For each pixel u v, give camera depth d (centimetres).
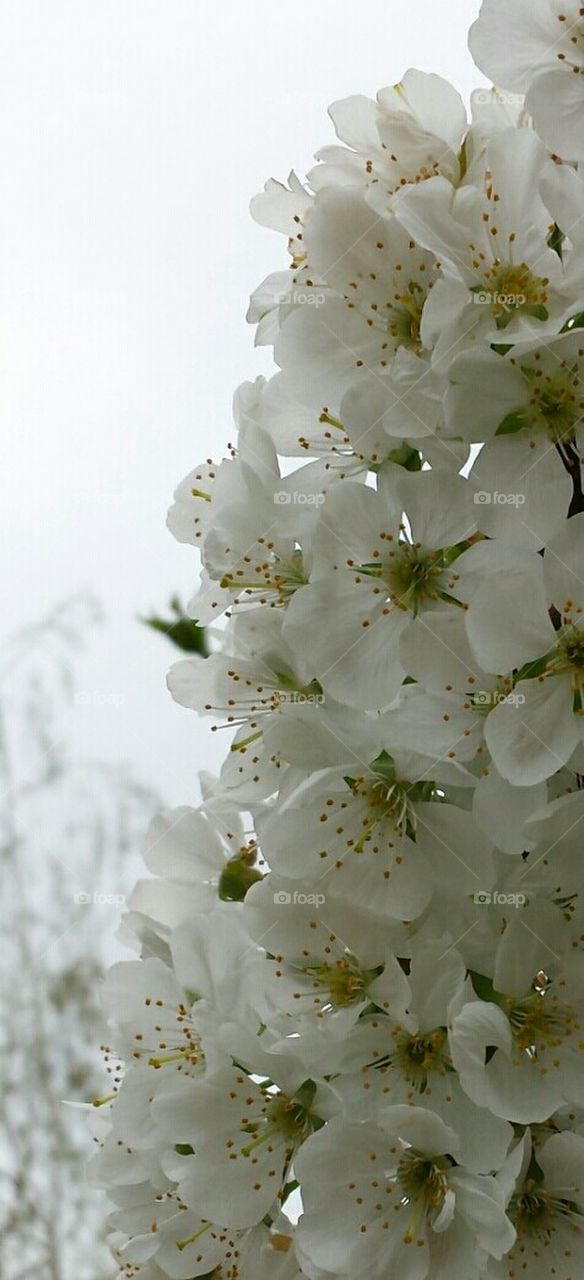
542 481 38
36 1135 74
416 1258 39
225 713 42
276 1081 40
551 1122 39
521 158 38
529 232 38
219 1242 41
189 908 43
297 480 40
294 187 41
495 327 38
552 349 38
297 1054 39
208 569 40
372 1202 39
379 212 39
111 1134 42
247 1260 40
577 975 39
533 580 38
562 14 39
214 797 41
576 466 39
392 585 39
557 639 38
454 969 38
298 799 39
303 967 39
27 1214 73
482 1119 39
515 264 38
